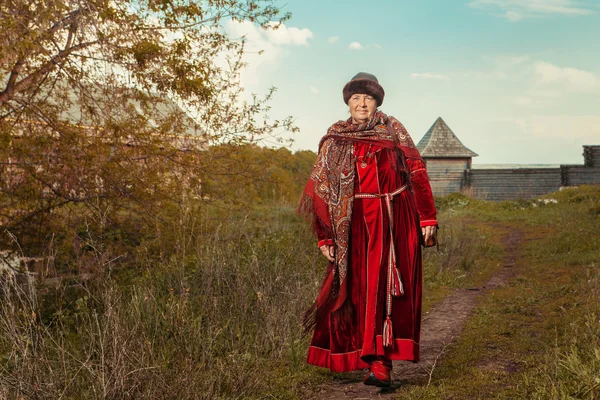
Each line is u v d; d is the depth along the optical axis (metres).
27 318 3.67
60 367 3.52
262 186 7.98
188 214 7.01
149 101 6.86
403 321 3.47
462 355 4.20
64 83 6.75
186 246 6.73
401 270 3.52
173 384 3.22
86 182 6.73
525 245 11.81
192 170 7.36
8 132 6.29
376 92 3.64
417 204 3.61
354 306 3.54
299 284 5.35
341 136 3.63
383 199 3.55
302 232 8.31
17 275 5.76
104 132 6.77
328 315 3.59
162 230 6.93
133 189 6.92
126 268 6.71
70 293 5.51
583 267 7.96
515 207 23.58
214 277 5.36
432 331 5.16
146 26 6.48
